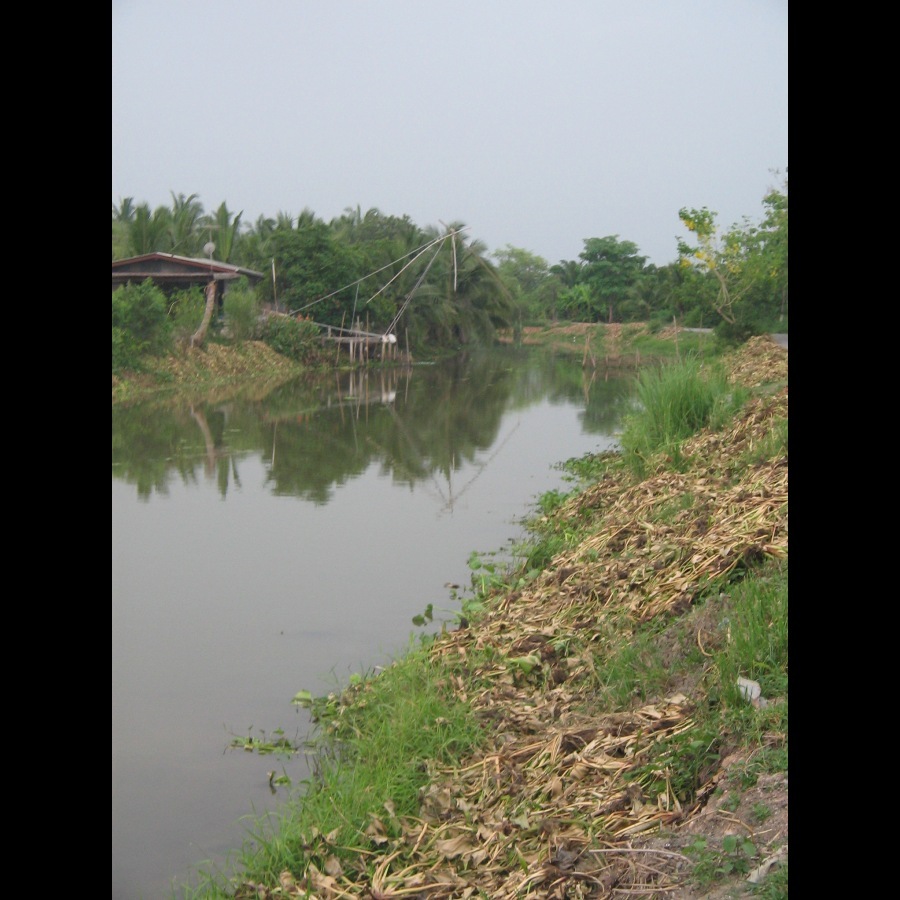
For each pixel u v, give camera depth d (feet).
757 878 10.62
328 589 25.25
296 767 16.14
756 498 21.88
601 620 19.42
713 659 16.08
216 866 13.32
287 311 112.98
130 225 114.01
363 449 48.55
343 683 19.24
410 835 13.65
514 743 15.75
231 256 118.52
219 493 37.81
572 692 17.28
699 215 87.56
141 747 16.63
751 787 12.17
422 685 18.28
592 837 12.50
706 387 37.22
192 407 68.33
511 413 64.59
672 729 14.44
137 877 12.96
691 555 20.40
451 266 130.21
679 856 11.60
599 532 26.16
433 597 24.58
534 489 37.99
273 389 83.30
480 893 12.14
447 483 39.55
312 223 130.11
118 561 27.89
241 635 21.89
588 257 173.58
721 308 85.76
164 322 88.02
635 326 142.61
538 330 174.29
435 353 129.49
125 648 21.03
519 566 26.32
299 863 13.28
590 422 59.31
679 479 28.30
